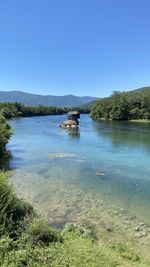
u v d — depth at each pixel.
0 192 11.58
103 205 18.34
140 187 22.53
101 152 38.66
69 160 33.03
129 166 30.09
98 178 25.09
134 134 61.69
